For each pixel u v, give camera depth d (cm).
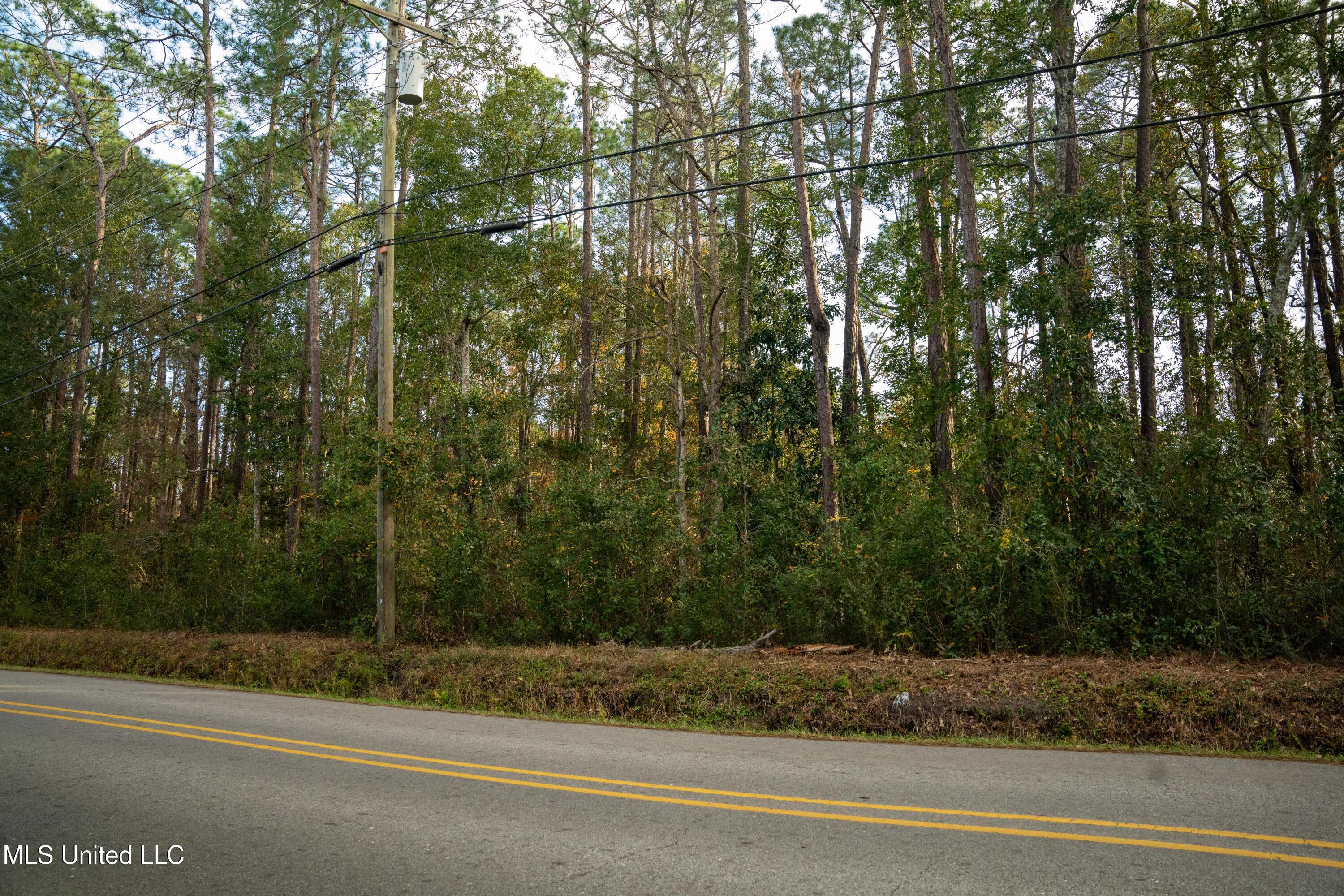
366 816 601
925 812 590
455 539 1667
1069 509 1325
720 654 1337
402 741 899
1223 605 1179
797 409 2409
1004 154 2378
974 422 1556
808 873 470
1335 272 1922
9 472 2831
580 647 1488
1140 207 1505
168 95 2944
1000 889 442
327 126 2969
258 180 3052
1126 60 2075
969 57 1814
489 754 823
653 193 2875
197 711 1135
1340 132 1672
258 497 2942
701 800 632
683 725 1080
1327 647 1134
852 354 2369
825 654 1306
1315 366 1380
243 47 2748
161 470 3447
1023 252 1466
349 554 1844
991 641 1263
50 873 495
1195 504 1266
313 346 2853
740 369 2488
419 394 2453
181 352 3759
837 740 930
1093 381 1380
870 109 2447
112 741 899
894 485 1616
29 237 3130
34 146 3462
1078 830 543
